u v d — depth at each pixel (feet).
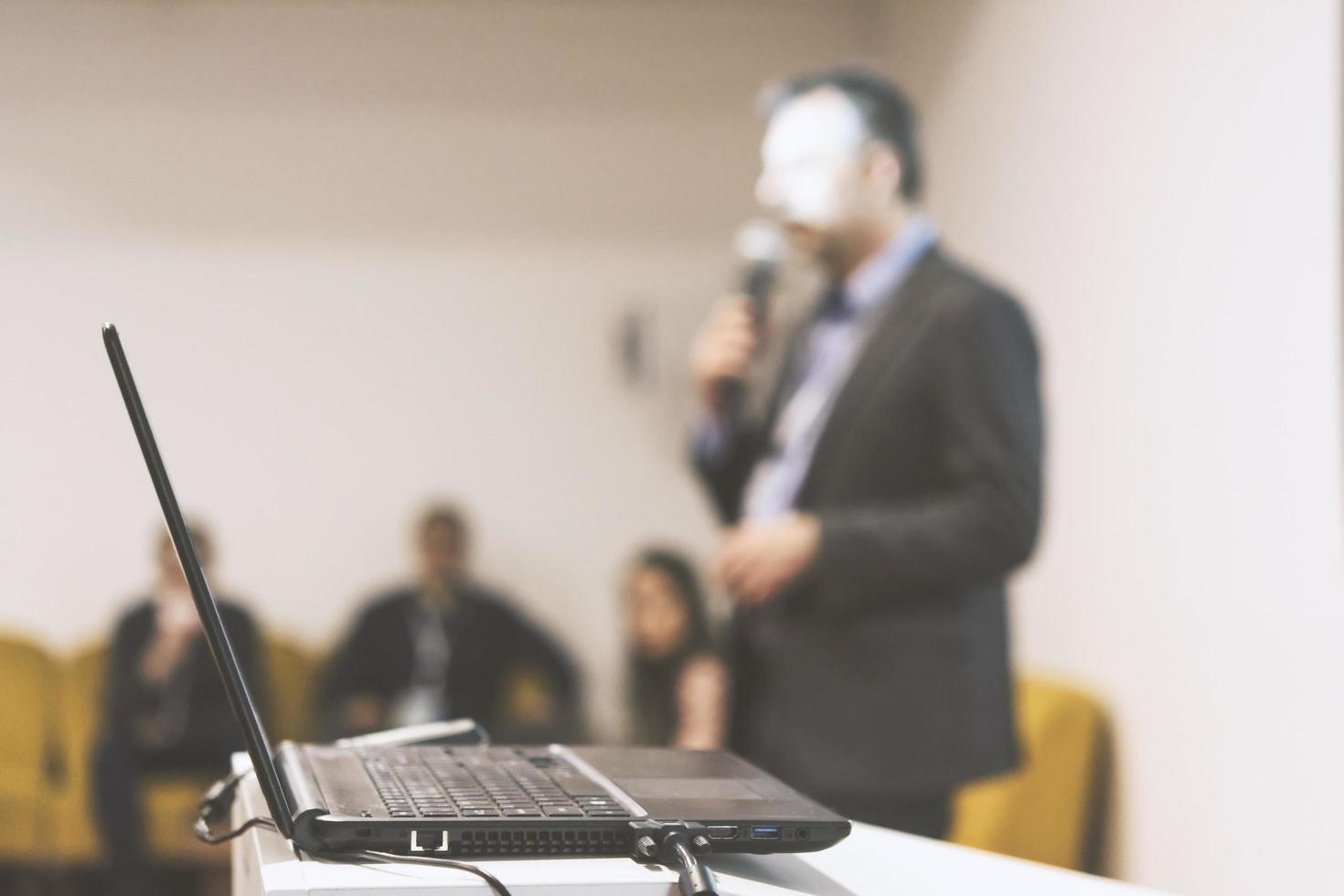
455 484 19.93
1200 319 10.03
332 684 17.75
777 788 2.99
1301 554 8.64
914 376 6.52
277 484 19.61
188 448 19.47
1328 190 8.28
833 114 6.96
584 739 18.51
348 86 19.89
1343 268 8.07
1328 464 8.29
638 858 2.55
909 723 6.29
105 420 19.27
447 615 18.10
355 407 19.80
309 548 19.61
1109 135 11.66
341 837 2.50
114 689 15.88
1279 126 8.90
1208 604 9.87
